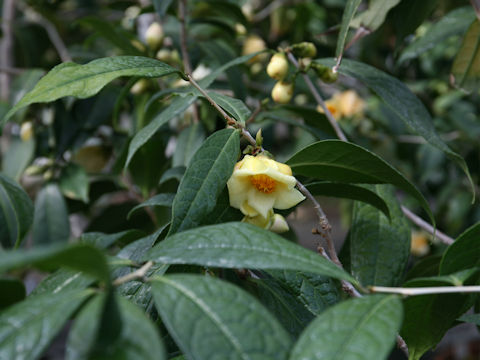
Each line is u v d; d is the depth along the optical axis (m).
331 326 0.17
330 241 0.27
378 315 0.17
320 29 0.78
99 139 0.56
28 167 0.53
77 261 0.15
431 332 0.26
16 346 0.15
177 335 0.16
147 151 0.43
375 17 0.34
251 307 0.17
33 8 0.73
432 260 0.38
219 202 0.26
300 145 0.65
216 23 0.53
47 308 0.16
